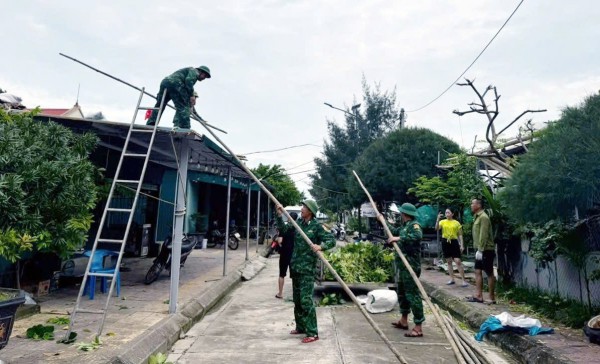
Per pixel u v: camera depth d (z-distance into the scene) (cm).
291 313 685
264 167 2509
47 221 505
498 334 545
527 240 778
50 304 635
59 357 401
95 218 1026
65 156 524
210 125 654
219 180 1594
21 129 511
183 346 505
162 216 1553
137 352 432
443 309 764
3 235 412
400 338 542
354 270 819
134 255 1238
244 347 500
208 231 1889
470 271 1125
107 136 766
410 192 1558
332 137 3494
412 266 558
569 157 505
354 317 656
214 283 870
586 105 537
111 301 669
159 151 786
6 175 434
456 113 870
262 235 2041
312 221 552
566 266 668
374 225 2288
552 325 573
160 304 650
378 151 1847
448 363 451
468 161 1142
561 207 541
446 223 920
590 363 416
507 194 614
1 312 357
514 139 900
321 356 468
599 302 584
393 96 3481
